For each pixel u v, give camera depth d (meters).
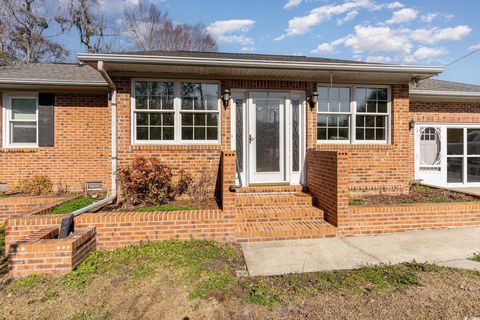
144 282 3.39
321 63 5.83
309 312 2.79
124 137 6.12
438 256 4.18
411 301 2.96
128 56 5.30
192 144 6.43
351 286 3.28
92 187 8.06
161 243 4.61
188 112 6.47
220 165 6.40
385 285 3.29
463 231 5.36
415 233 5.27
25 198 6.09
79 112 8.02
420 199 6.37
